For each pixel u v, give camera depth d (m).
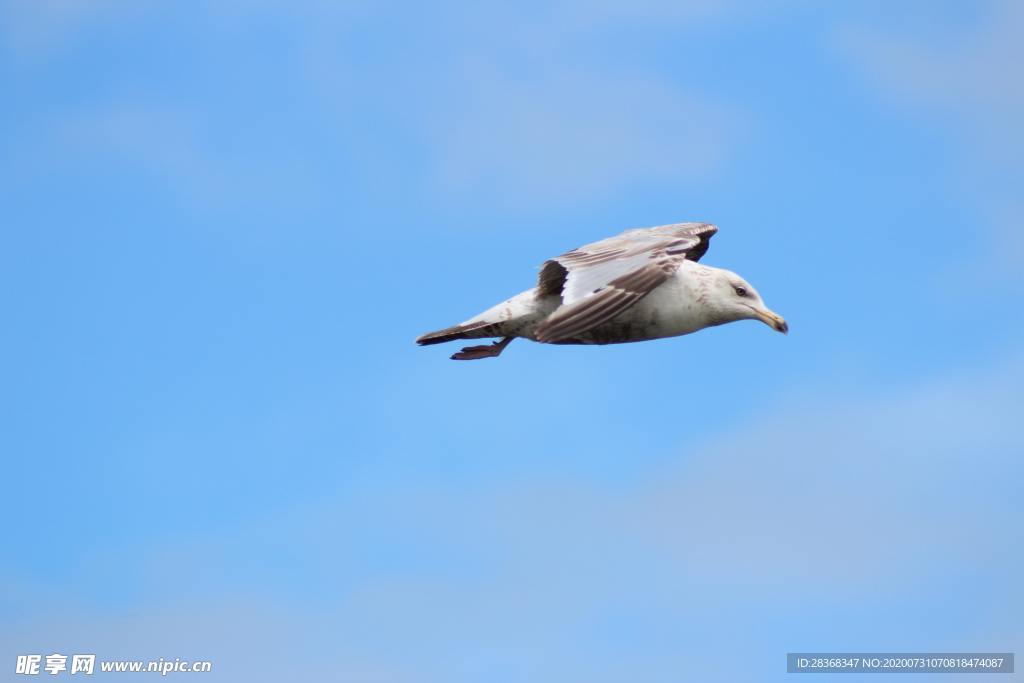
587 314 18.30
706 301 20.61
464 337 21.72
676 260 18.70
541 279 20.66
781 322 20.44
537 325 21.22
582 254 19.72
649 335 20.95
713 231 22.55
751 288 20.69
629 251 19.28
